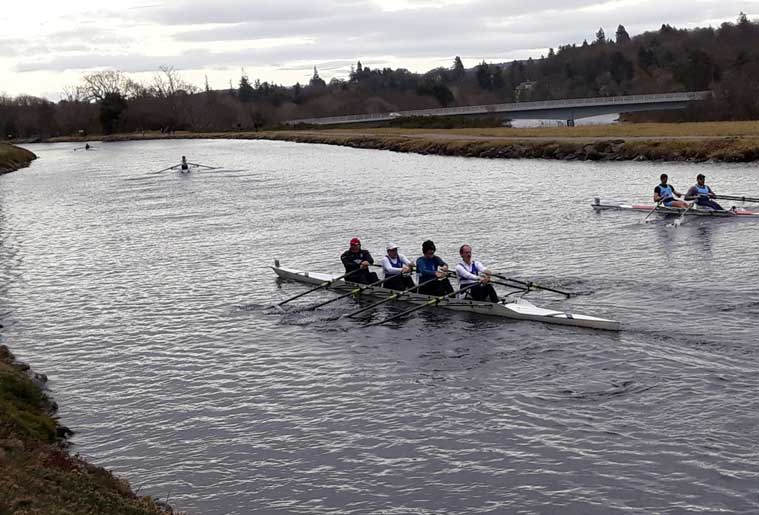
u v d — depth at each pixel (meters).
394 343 24.55
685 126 94.50
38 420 18.67
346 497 15.83
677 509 14.75
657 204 42.44
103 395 21.56
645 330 23.86
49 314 29.89
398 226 44.38
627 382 20.27
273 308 29.06
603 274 30.62
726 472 15.76
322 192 63.31
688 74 186.62
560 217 43.81
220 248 41.09
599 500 15.20
